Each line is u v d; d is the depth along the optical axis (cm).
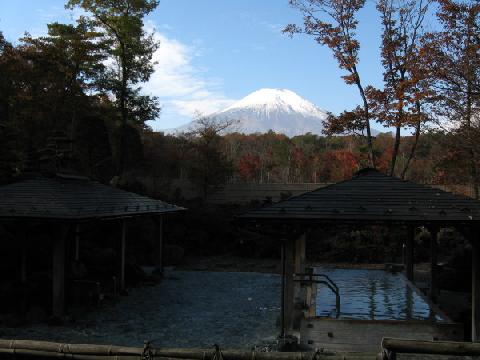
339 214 958
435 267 1380
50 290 1333
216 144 3306
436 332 930
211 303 1490
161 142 3775
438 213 946
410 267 1564
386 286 1523
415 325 941
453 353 568
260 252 2522
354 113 2514
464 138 1939
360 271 1877
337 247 2492
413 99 2112
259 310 1395
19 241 1464
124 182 2773
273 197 3142
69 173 1595
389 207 977
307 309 1180
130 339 1072
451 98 1934
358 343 934
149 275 1844
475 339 921
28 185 1411
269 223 973
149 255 2311
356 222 941
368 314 1108
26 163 1853
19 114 2528
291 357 579
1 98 2562
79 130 2630
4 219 1197
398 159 3888
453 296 1505
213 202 3155
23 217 1188
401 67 2359
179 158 3519
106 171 2750
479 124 1920
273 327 1193
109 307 1402
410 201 996
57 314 1204
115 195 1678
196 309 1402
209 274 2064
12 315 1234
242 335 1116
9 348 616
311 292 1229
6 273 1459
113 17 2798
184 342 1054
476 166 2030
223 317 1305
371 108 2441
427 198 1006
